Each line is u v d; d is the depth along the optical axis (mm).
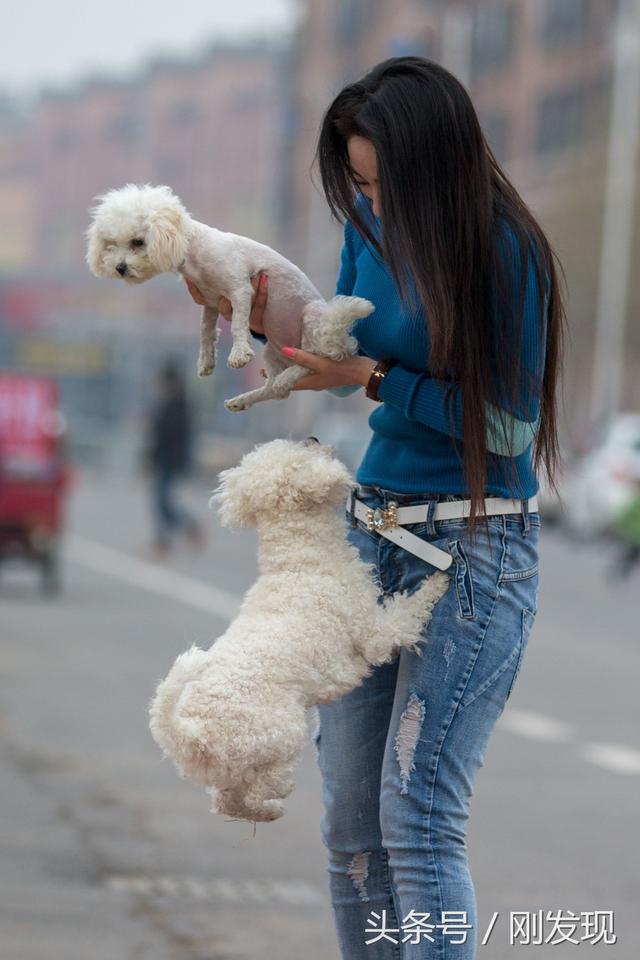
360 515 6832
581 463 50719
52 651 20906
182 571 34000
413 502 6715
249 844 11719
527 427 6523
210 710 6133
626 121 74000
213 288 6566
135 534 44062
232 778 6215
